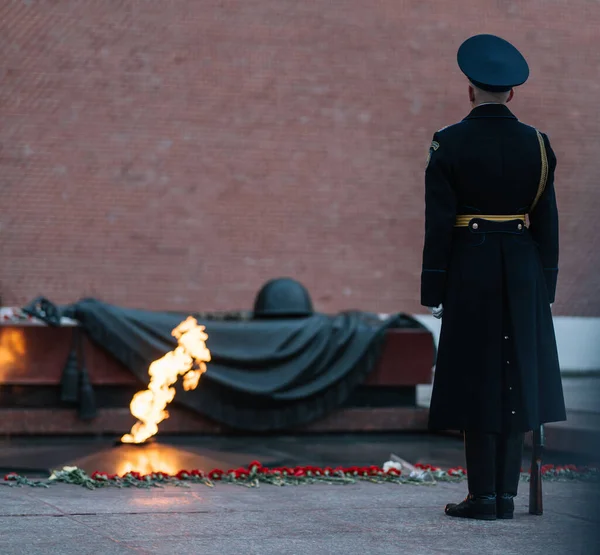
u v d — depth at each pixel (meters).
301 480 6.94
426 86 20.27
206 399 12.05
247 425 12.15
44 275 18.50
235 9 19.55
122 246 18.86
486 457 5.05
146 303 18.92
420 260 20.20
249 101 19.58
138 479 6.61
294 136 19.73
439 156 5.16
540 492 5.21
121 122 18.95
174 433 12.08
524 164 5.16
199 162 19.28
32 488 6.16
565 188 20.64
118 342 11.91
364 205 20.03
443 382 5.14
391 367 12.90
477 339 5.07
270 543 4.20
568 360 19.20
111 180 18.88
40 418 11.69
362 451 10.78
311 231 19.77
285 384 12.20
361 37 20.05
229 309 19.27
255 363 12.23
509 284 5.09
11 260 18.41
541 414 5.12
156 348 12.02
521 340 5.05
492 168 5.12
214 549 4.03
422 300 5.19
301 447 11.08
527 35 20.70
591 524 3.18
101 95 18.89
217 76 19.41
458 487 6.77
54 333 11.87
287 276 19.62
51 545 4.01
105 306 12.12
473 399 5.03
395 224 20.14
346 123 19.97
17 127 18.53
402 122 20.17
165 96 19.16
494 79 5.18
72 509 5.05
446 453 10.65
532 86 20.67
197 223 19.25
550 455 9.00
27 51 18.62
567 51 20.81
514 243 5.14
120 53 18.98
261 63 19.64
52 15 18.75
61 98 18.72
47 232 18.56
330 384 12.40
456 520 4.98
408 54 20.22
